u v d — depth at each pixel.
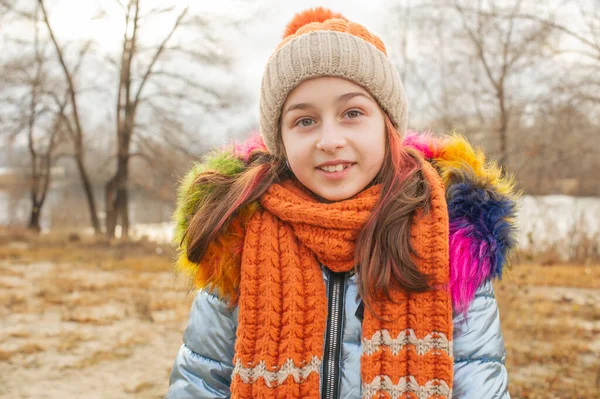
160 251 14.78
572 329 6.14
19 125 20.38
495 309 1.47
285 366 1.39
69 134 22.20
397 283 1.39
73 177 32.84
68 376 5.15
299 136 1.49
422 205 1.46
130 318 7.25
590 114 15.04
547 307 7.11
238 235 1.55
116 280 10.06
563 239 12.48
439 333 1.35
